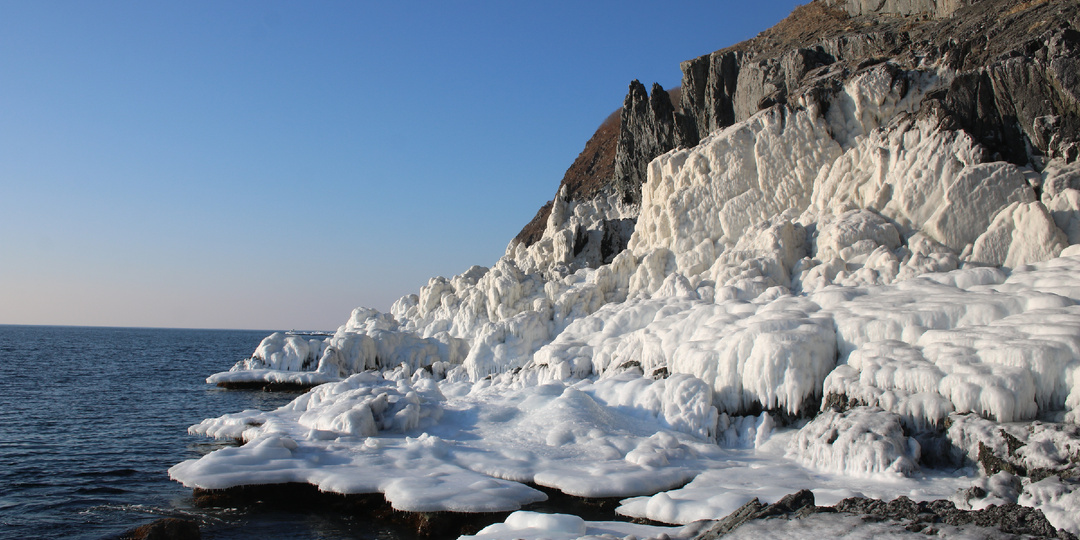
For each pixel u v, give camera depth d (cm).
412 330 5788
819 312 2838
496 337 4609
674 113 6919
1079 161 3481
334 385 3491
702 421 2638
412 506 1884
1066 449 1841
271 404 4622
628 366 3306
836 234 3719
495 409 2895
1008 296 2523
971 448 2036
